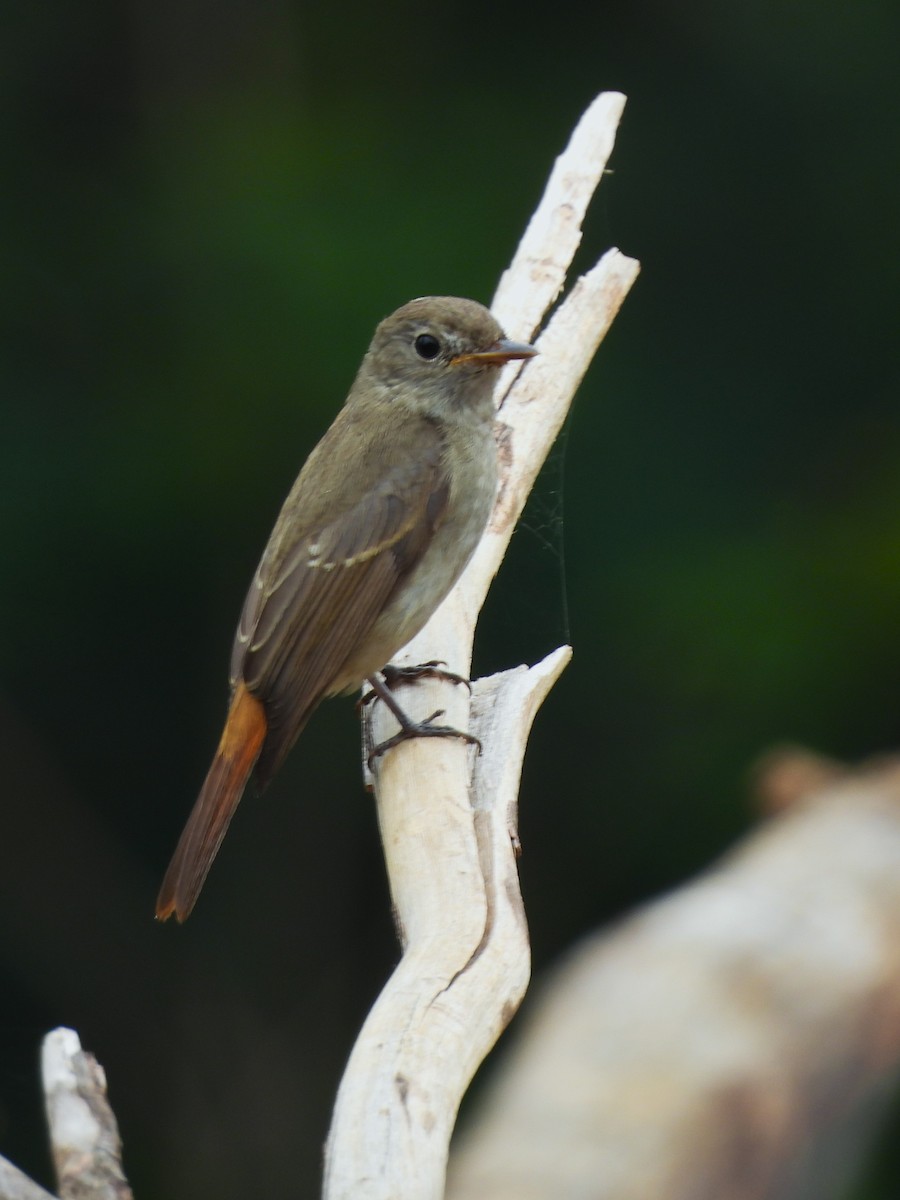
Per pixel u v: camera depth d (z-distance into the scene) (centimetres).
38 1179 1316
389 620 647
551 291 718
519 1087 342
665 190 1439
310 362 1294
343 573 649
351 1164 384
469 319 673
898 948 427
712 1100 345
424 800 540
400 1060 412
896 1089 437
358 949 1430
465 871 500
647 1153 328
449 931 468
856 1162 414
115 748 1404
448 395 676
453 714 586
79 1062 439
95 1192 416
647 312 1418
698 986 387
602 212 1430
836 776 584
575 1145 325
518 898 491
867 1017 407
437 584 656
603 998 375
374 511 653
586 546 1312
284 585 652
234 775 620
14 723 1395
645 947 402
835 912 434
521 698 592
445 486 657
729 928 413
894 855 477
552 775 1275
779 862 480
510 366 718
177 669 1380
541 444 704
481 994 444
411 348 682
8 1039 1388
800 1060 382
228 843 1439
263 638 647
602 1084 342
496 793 546
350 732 1427
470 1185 315
